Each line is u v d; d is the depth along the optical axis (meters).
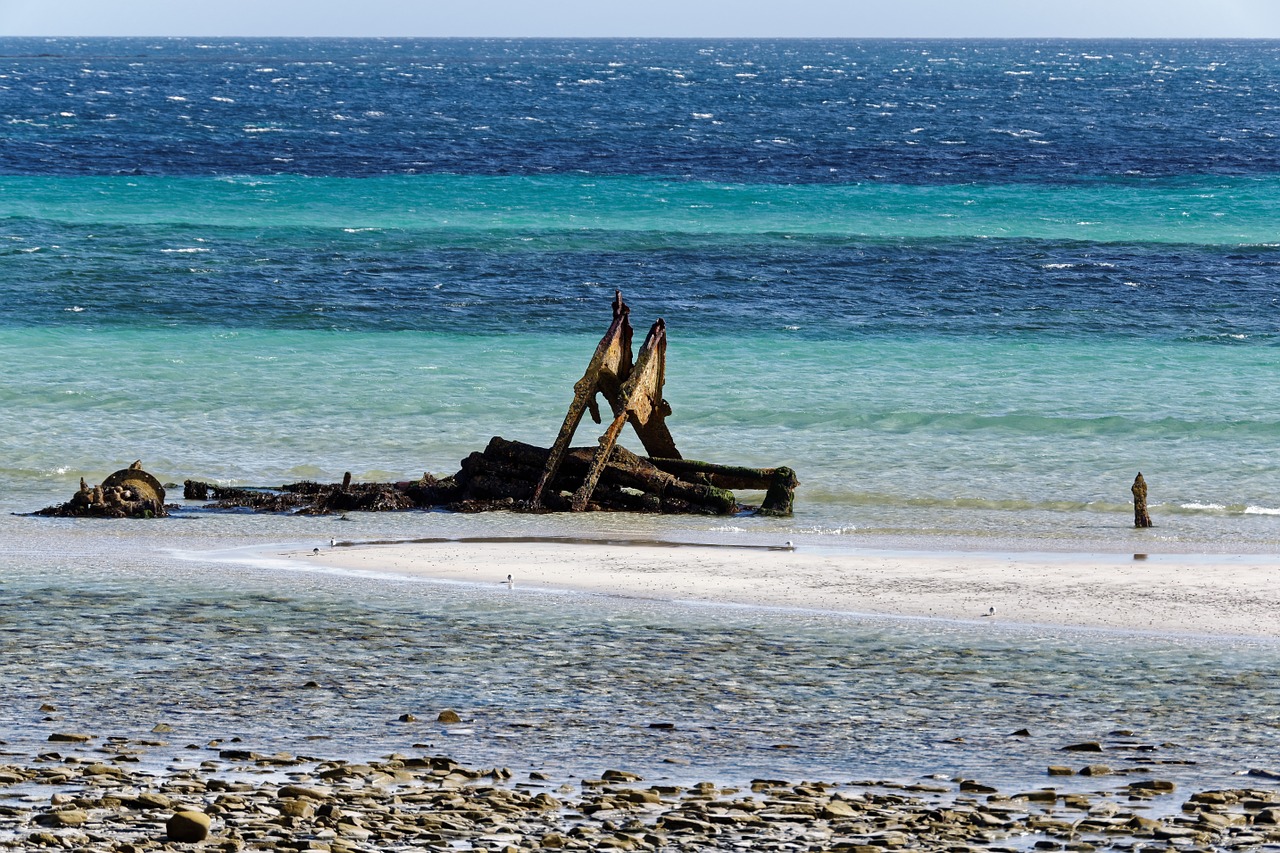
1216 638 60.44
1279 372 140.38
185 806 36.72
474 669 54.81
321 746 44.78
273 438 114.12
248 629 60.88
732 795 39.69
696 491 94.19
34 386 131.00
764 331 162.88
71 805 36.56
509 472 97.06
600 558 78.25
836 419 121.25
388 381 135.25
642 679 53.56
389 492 94.69
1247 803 38.66
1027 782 41.53
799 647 58.59
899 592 69.38
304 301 178.50
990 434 116.38
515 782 40.94
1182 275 197.75
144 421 119.12
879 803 38.94
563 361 145.88
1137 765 43.31
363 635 60.06
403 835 34.56
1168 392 131.25
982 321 168.38
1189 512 93.12
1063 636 60.78
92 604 65.31
